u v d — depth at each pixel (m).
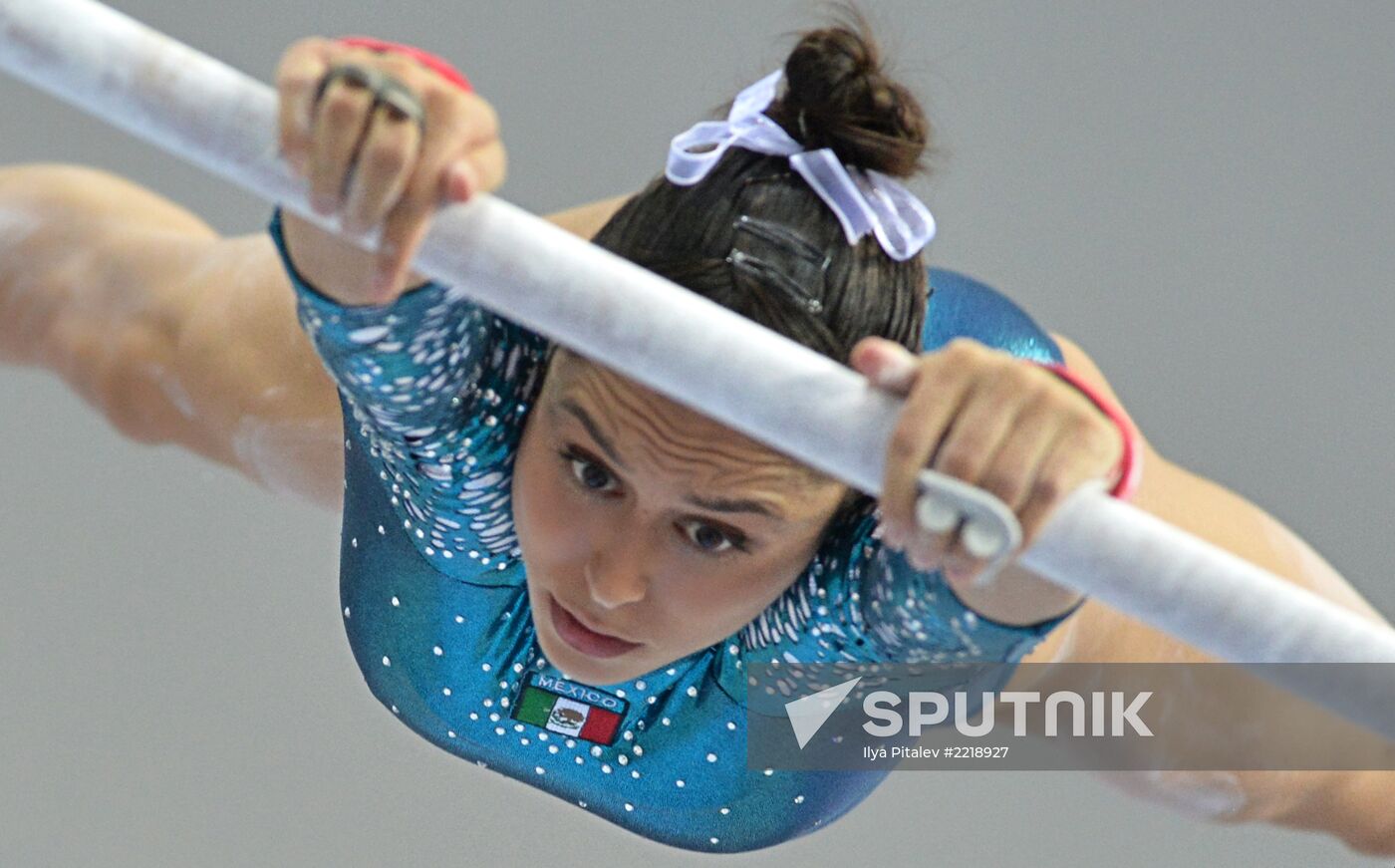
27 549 6.42
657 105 6.77
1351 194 6.98
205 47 6.61
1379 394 6.68
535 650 3.68
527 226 2.35
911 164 3.06
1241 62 7.17
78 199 4.46
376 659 3.86
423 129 2.29
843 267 2.88
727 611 3.08
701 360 2.32
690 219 2.88
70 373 4.48
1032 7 7.16
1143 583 2.32
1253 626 2.34
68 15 2.37
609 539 2.97
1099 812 6.29
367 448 3.47
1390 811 4.59
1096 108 7.03
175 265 4.38
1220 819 4.70
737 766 3.75
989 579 2.30
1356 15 7.28
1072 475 2.21
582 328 2.35
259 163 2.36
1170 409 6.56
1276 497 6.48
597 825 5.47
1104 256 6.78
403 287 2.67
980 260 6.71
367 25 6.74
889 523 2.27
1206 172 6.96
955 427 2.21
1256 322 6.73
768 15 6.93
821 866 6.11
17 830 6.17
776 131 2.96
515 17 6.86
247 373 4.25
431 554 3.58
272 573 6.46
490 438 3.20
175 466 6.50
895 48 4.17
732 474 2.80
